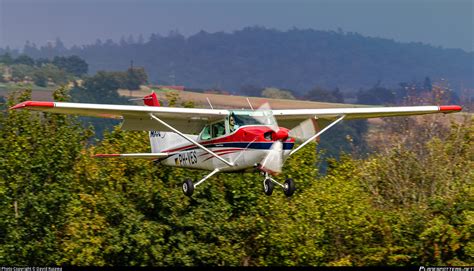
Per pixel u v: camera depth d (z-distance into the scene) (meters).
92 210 63.88
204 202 64.56
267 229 62.50
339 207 61.28
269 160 50.94
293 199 64.50
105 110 52.97
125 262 62.66
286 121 61.53
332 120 63.66
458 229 59.12
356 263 60.94
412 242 60.91
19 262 62.19
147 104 66.19
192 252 62.97
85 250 59.34
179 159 60.38
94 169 67.56
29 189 64.31
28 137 67.62
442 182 67.94
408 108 62.38
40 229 63.62
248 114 53.50
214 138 55.50
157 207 65.38
